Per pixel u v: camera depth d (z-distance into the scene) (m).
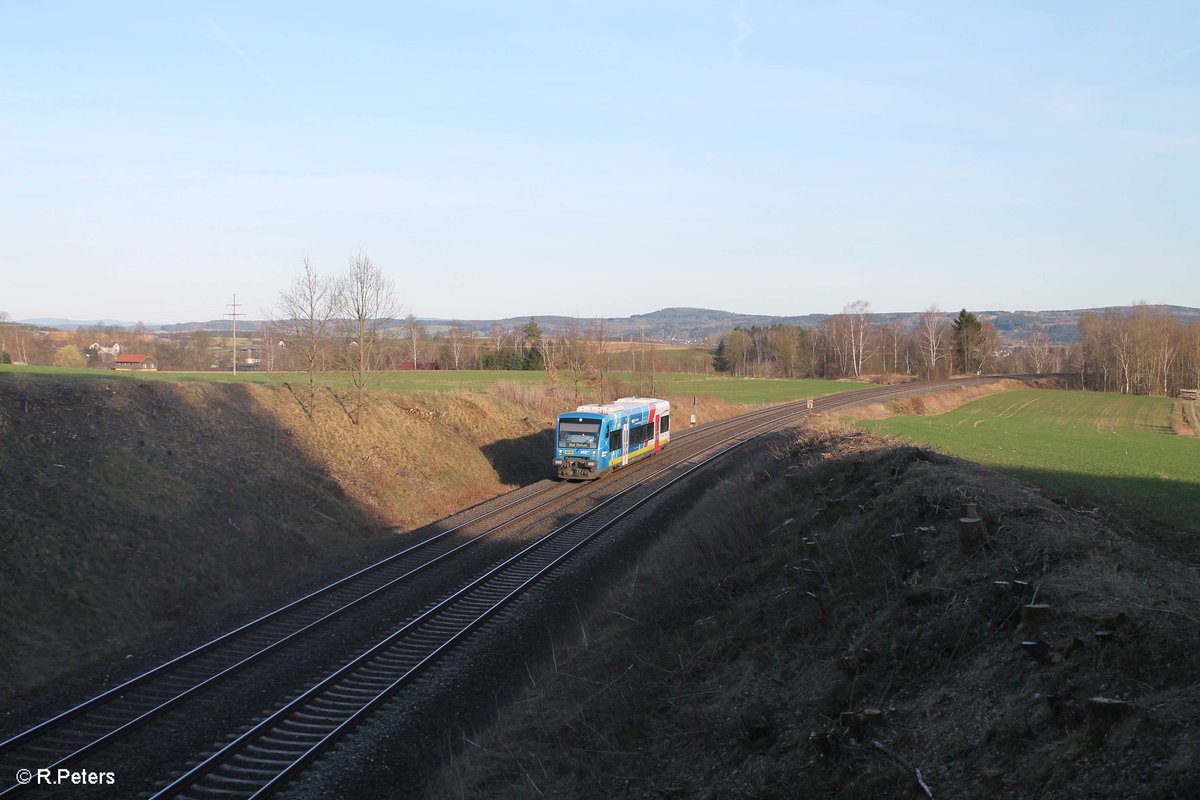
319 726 11.01
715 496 24.72
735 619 12.82
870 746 7.92
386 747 10.67
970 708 7.86
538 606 16.62
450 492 29.69
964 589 9.91
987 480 13.98
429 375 78.12
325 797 9.37
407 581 17.95
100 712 11.13
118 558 16.20
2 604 13.52
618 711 11.20
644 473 33.28
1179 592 8.65
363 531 23.61
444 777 10.09
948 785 6.93
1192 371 91.50
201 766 9.56
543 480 32.59
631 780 9.55
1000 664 8.27
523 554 20.30
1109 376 99.50
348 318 31.23
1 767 9.55
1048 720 7.06
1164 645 7.25
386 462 28.83
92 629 14.29
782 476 20.77
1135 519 15.97
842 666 9.50
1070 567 9.36
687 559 17.16
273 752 10.23
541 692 12.73
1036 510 11.41
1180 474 23.56
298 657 13.37
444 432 34.47
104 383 22.20
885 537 12.69
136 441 20.45
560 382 58.44
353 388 32.69
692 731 10.05
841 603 11.40
